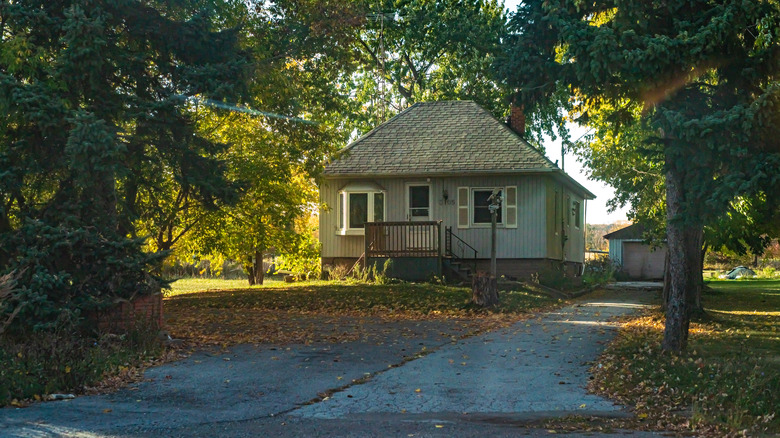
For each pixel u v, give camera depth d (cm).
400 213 2944
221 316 1878
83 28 1353
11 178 1337
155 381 1023
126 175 1378
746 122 1023
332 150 2328
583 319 1866
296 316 1895
